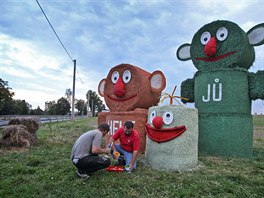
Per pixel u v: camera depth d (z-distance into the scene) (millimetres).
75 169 4746
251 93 6574
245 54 6484
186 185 4039
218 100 6559
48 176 4375
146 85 6992
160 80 6945
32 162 5258
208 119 6605
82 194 3648
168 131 4996
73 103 25500
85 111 83875
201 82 6914
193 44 7281
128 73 7137
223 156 6289
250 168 5141
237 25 6453
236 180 4309
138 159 5859
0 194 3564
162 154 5004
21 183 4059
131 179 4281
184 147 4961
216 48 6750
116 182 4066
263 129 17000
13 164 5129
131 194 3656
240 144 6309
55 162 5402
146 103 7141
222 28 6680
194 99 7449
